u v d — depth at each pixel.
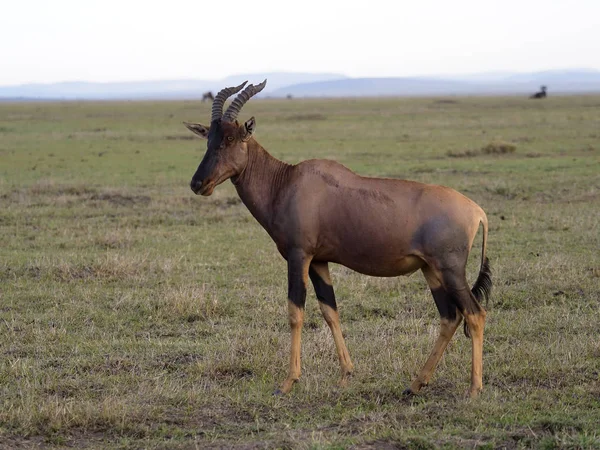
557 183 77.06
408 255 26.09
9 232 56.66
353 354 30.59
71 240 53.47
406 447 21.56
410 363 29.09
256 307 37.53
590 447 20.92
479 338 25.95
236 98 28.39
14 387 27.20
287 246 27.22
